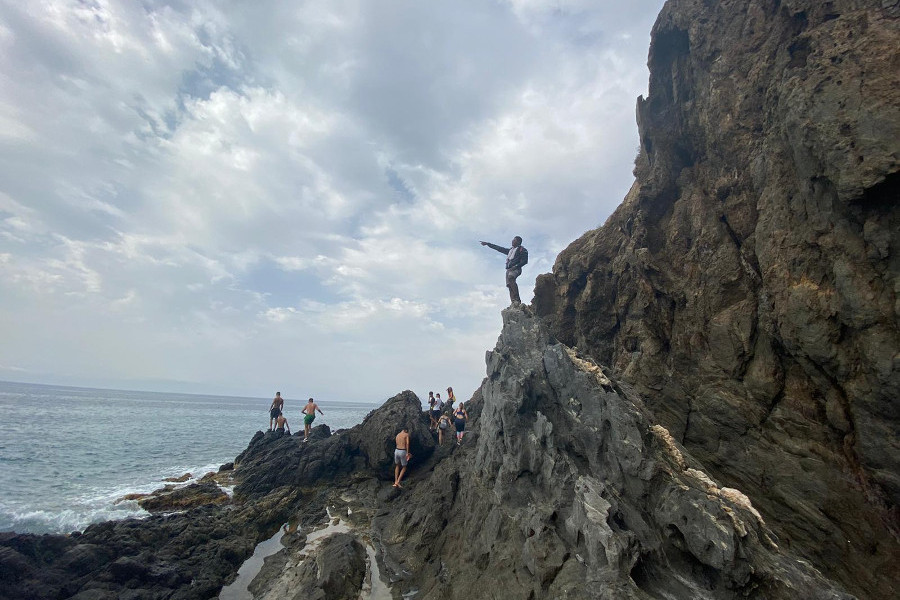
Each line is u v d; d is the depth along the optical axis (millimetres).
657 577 8461
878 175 9953
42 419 48625
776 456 12219
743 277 15172
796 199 12688
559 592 8312
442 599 10711
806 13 14055
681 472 11016
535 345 15109
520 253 18484
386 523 15773
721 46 17766
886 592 9609
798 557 9289
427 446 20859
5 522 15102
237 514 16469
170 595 11562
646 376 17219
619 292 20453
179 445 35594
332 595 11344
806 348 11672
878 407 10219
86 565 11867
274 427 28000
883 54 10836
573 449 11984
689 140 19422
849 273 10812
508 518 11266
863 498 10523
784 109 12867
